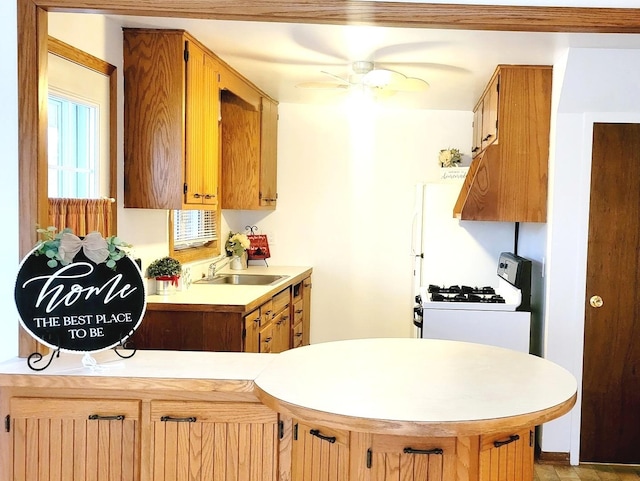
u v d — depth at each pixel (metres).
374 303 5.43
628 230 3.62
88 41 2.80
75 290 2.03
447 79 4.15
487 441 1.84
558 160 3.65
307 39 3.24
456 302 3.84
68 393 1.99
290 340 4.60
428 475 1.80
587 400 3.68
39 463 2.00
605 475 3.53
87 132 2.87
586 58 3.33
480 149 4.63
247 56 3.65
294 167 5.43
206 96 3.52
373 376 1.97
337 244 5.44
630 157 3.61
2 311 2.19
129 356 2.21
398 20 2.14
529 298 3.77
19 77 2.13
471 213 3.88
